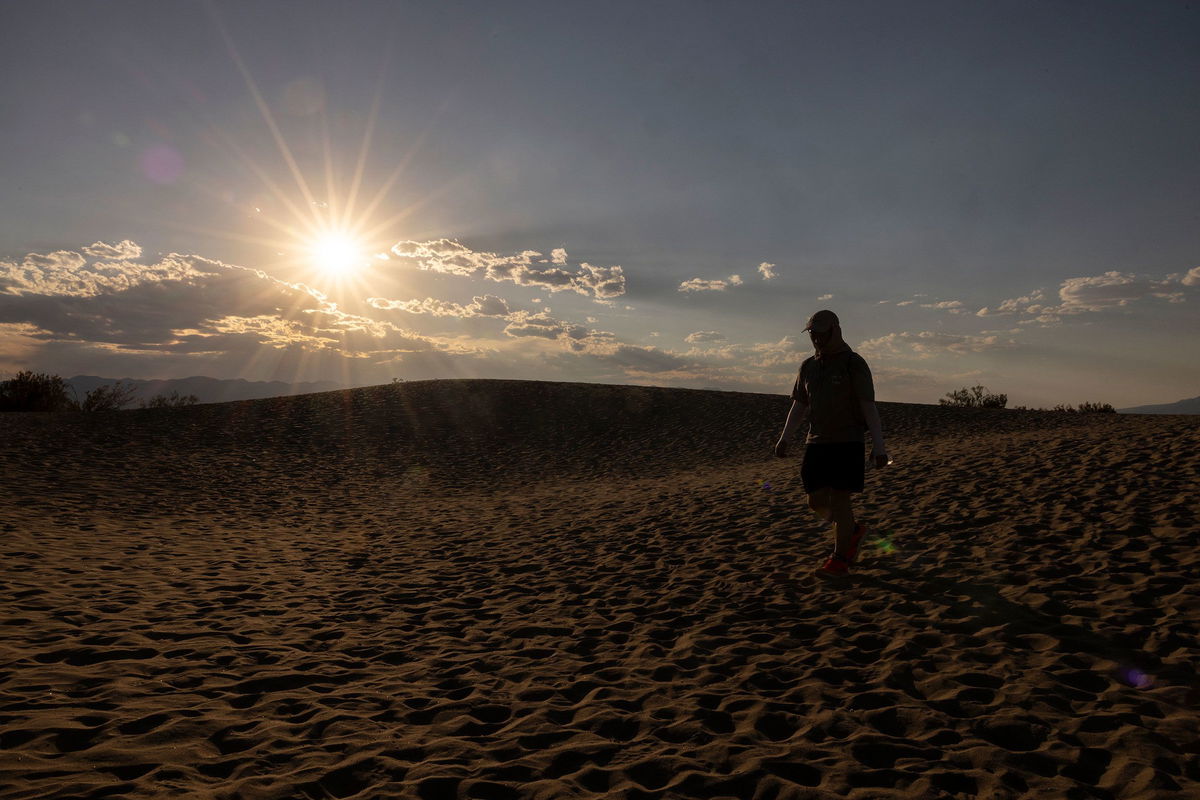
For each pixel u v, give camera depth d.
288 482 14.67
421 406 25.44
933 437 17.66
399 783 2.52
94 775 2.47
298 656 4.09
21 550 6.84
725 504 9.20
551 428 22.64
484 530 9.20
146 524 9.32
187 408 24.45
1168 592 4.40
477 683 3.67
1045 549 5.53
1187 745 2.68
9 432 17.95
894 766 2.62
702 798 2.43
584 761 2.72
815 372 5.02
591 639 4.43
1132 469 7.84
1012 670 3.50
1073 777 2.53
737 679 3.59
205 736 2.88
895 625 4.27
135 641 4.18
